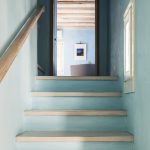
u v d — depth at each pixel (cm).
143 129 195
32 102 302
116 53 370
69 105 300
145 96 190
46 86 340
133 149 229
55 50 536
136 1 223
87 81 340
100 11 534
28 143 230
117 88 338
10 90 219
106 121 266
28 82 296
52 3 534
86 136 232
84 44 973
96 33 531
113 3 414
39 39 527
